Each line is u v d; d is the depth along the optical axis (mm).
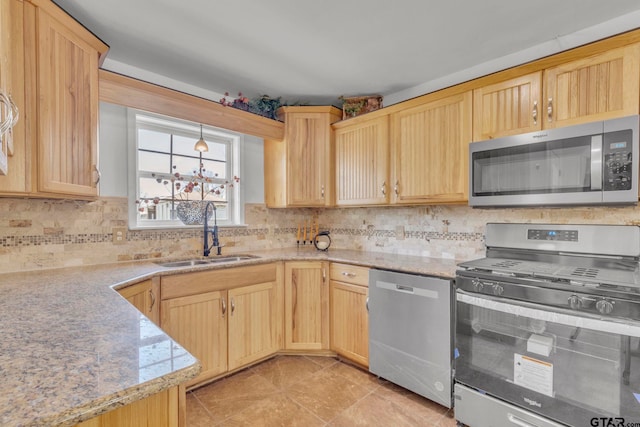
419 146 2203
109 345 735
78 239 1958
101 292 1273
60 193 1429
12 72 1222
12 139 1132
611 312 1212
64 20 1433
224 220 2771
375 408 1810
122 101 1884
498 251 2020
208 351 2025
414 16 1651
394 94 2672
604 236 1646
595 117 1513
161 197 2457
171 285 1862
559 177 1564
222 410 1790
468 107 1965
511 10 1609
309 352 2492
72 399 510
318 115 2746
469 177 1890
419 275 1896
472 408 1606
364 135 2535
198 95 2537
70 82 1480
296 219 3184
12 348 712
